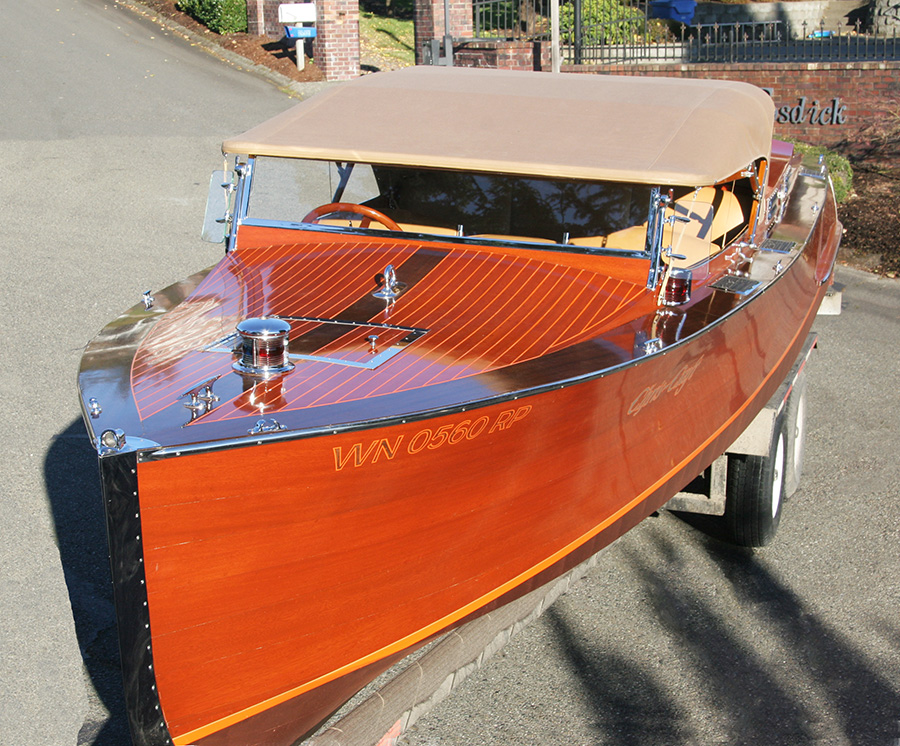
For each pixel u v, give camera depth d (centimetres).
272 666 298
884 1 2086
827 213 647
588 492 361
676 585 459
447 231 442
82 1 2158
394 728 332
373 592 311
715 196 498
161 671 279
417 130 435
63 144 1295
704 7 2200
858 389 703
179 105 1504
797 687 386
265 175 455
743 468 466
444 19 1497
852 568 473
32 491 519
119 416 294
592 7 1611
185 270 905
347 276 407
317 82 1673
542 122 435
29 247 948
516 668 398
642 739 355
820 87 1318
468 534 326
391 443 289
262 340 317
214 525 272
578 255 408
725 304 400
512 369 329
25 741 341
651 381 360
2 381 656
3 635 399
